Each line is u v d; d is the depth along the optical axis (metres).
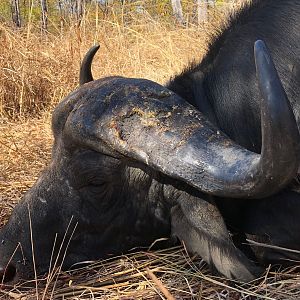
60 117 2.84
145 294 2.80
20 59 7.39
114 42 7.82
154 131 2.50
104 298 2.81
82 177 2.83
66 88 7.14
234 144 2.39
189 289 2.79
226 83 3.01
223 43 3.19
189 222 2.74
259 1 3.31
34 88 7.33
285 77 2.94
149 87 2.65
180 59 6.97
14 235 2.96
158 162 2.47
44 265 2.97
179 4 9.41
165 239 3.04
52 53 7.61
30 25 7.80
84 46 7.80
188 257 3.00
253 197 2.29
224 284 2.71
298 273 2.89
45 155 5.22
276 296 2.67
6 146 5.33
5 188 4.48
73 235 2.96
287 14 3.10
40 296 2.86
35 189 2.97
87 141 2.68
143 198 2.87
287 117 1.92
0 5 16.83
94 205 2.89
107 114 2.61
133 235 3.00
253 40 3.07
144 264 3.03
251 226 2.92
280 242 2.88
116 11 8.51
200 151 2.40
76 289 2.91
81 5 8.26
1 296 2.92
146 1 9.16
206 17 7.79
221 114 2.98
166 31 8.02
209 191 2.37
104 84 2.73
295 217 2.85
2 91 7.14
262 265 2.95
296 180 2.81
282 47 3.01
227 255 2.64
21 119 6.85
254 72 2.96
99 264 3.06
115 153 2.65
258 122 2.94
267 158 2.04
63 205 2.91
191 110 2.56
